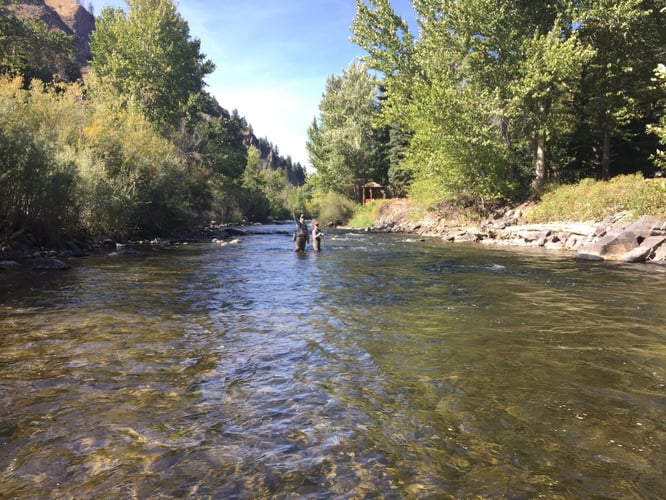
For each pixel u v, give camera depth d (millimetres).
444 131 24766
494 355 4762
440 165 26031
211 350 4973
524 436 3025
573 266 12477
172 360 4637
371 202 46312
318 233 17406
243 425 3209
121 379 4094
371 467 2658
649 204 16406
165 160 25141
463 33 25047
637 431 3084
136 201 21344
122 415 3361
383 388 3889
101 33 44438
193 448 2887
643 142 27453
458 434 3061
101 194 19031
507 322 6191
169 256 15484
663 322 6145
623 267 12180
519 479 2518
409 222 35000
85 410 3443
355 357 4730
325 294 8430
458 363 4520
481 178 25672
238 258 14906
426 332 5699
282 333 5676
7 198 13773
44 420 3268
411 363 4535
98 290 8727
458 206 29828
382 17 28172
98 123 22047
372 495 2379
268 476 2566
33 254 13922
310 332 5719
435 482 2498
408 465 2676
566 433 3061
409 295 8281
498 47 24484
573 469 2617
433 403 3570
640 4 23016
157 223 24359
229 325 6074
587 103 25688
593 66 23406
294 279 10305
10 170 13305
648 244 13633
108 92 27578
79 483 2492
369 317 6539
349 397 3701
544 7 24484
